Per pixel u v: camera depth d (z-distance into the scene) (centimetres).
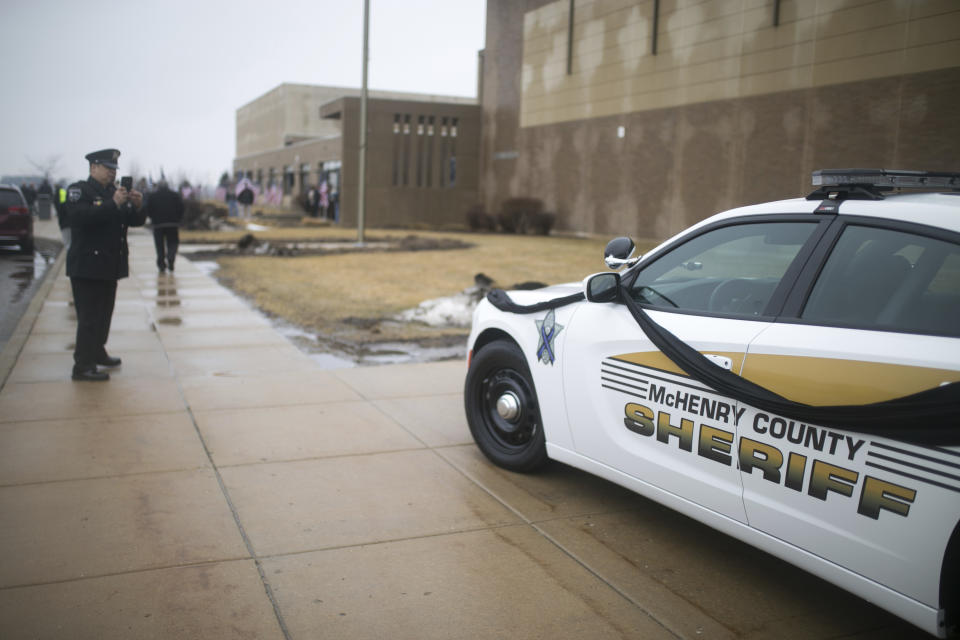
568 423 407
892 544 252
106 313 711
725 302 333
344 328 1001
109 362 725
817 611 316
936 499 238
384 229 4012
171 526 379
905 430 246
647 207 3189
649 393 352
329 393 657
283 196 6600
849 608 319
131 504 405
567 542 375
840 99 2341
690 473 330
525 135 4059
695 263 355
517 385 457
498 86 4300
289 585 326
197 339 895
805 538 282
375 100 4328
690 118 2941
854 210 297
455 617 304
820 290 295
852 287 286
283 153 6550
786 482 287
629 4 3238
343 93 7612
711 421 318
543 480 457
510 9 4138
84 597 310
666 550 370
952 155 2038
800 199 328
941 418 234
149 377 696
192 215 3512
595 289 378
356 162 4338
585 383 391
